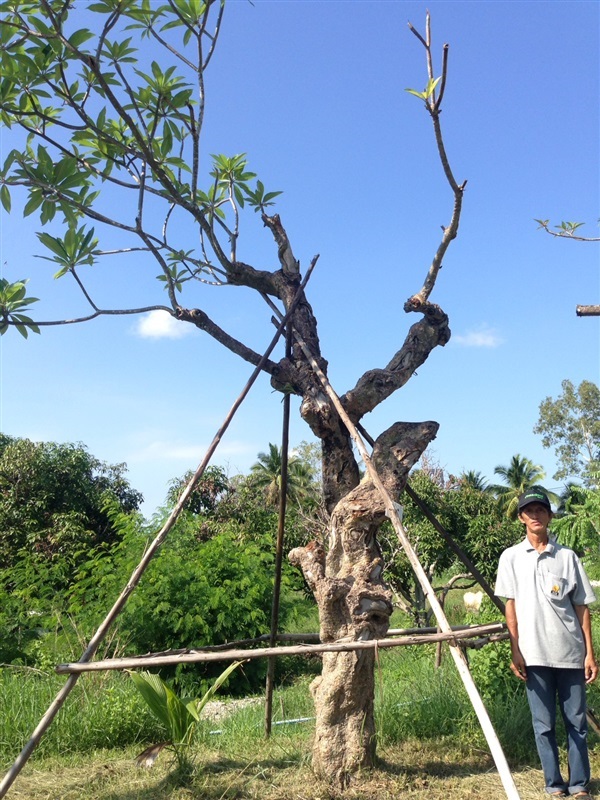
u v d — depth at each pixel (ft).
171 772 13.87
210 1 13.41
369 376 15.03
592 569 33.42
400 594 46.91
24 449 72.54
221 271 16.66
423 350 15.61
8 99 13.94
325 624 13.24
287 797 12.19
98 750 16.88
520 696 17.13
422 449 14.47
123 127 16.38
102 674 21.54
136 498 81.00
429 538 45.47
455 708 16.63
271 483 92.68
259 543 46.06
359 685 13.03
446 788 12.56
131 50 14.19
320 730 13.14
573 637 12.53
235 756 15.01
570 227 15.33
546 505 13.09
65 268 14.98
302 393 15.10
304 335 15.47
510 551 13.39
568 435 125.90
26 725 16.89
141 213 14.90
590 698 17.43
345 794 12.32
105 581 38.24
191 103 15.34
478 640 13.92
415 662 27.30
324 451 15.14
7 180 13.76
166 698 15.28
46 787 13.62
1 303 13.79
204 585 37.73
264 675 36.96
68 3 12.57
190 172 16.21
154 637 37.40
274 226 16.49
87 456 77.20
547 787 12.34
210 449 13.08
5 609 38.27
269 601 39.73
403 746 15.17
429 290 15.44
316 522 54.24
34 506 68.90
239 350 15.40
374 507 13.46
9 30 13.34
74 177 14.16
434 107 12.00
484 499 48.65
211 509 72.13
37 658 32.04
